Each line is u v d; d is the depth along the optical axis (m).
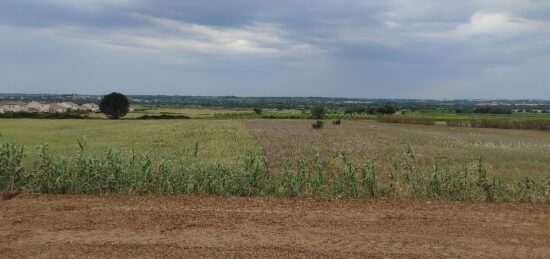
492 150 32.31
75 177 10.23
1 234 6.61
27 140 36.84
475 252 6.23
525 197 10.52
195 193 10.20
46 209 7.90
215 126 59.69
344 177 10.99
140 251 6.03
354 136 45.09
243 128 56.00
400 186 11.21
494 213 8.20
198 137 40.81
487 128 70.00
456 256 6.08
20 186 10.30
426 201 9.16
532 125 67.44
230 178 10.66
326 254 6.05
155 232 6.77
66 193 9.95
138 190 10.01
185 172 10.95
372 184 10.70
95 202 8.46
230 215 7.71
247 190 10.47
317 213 7.96
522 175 19.34
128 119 87.31
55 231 6.77
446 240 6.68
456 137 47.12
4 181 10.31
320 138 41.41
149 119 87.38
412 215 7.93
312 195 10.02
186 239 6.51
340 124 73.50
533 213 8.27
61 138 39.22
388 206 8.58
